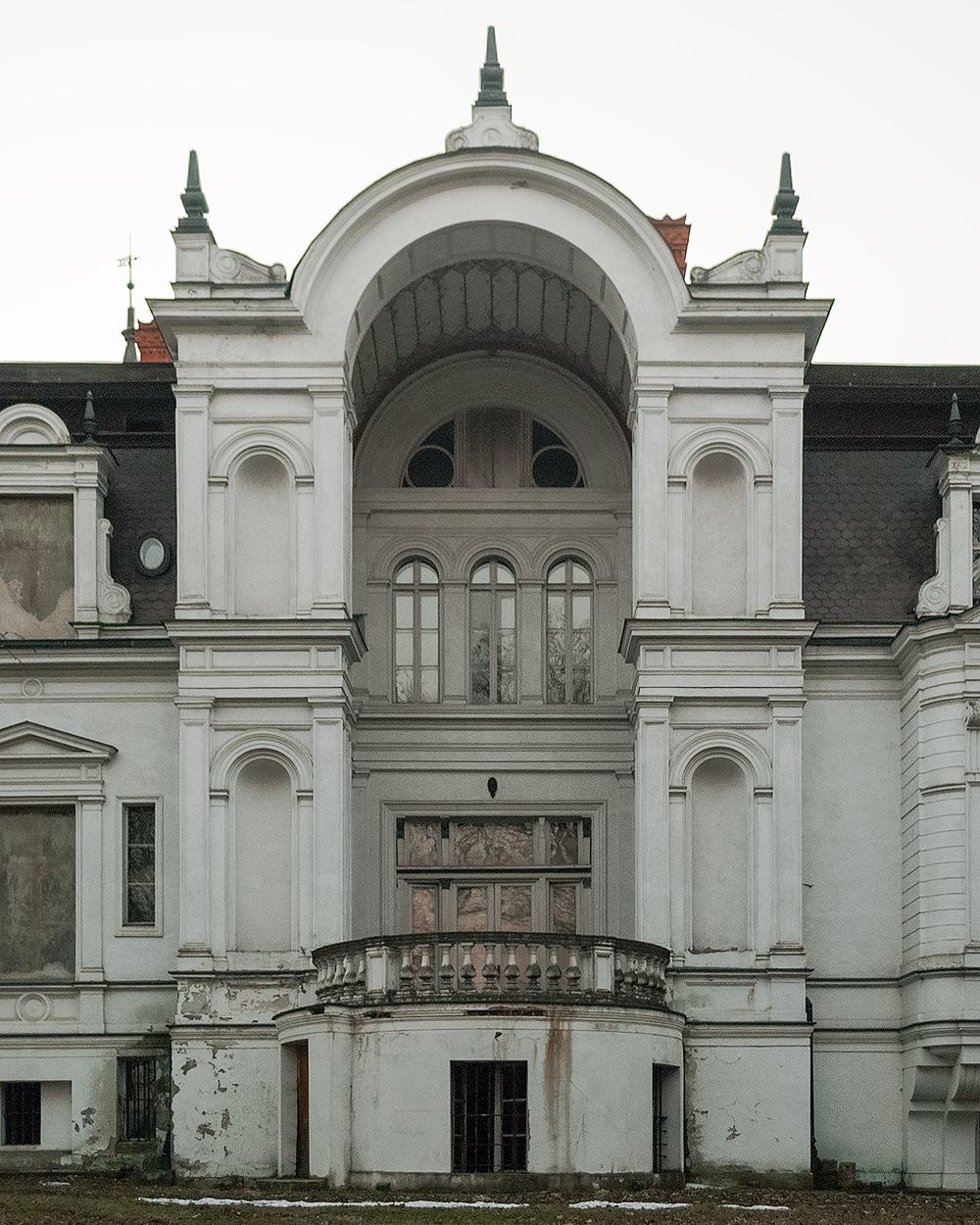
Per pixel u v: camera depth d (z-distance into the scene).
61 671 38.00
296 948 35.94
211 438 37.19
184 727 36.53
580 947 32.66
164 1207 29.02
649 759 36.47
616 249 37.47
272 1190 32.22
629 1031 32.56
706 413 37.28
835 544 39.09
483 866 40.25
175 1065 35.56
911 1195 34.28
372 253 37.34
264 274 37.47
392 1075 31.92
